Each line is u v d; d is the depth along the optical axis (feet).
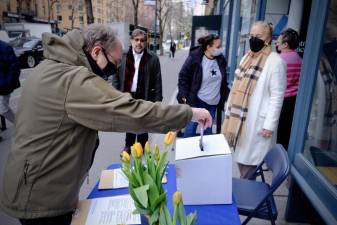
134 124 4.19
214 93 12.81
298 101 8.22
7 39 48.91
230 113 9.05
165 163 3.75
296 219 8.61
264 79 8.33
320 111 7.81
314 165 7.36
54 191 4.32
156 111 4.26
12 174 4.30
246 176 9.17
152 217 3.36
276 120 8.29
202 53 12.60
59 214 4.45
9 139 15.35
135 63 12.04
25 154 4.21
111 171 6.48
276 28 15.12
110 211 4.97
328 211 6.04
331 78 7.79
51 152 4.21
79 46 4.49
